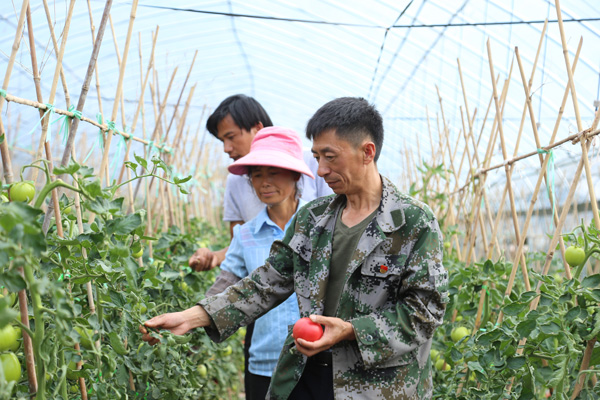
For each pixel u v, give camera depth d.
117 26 5.72
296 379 1.76
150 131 8.21
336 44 6.46
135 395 2.15
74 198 1.77
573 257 1.94
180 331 1.76
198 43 6.85
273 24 6.27
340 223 1.76
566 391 1.84
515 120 5.98
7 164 1.47
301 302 1.79
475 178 3.14
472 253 3.19
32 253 1.11
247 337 2.67
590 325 1.70
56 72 1.71
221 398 4.09
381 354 1.55
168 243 2.62
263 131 2.40
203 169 7.42
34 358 1.38
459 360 2.33
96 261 1.47
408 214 1.63
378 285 1.65
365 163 1.66
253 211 3.03
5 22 4.84
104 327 1.66
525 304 1.87
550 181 2.28
